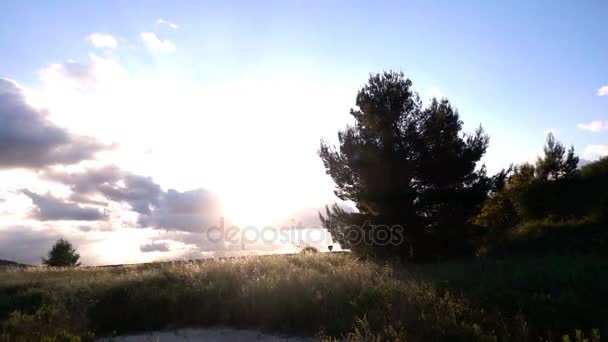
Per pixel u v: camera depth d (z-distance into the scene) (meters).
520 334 7.84
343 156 23.06
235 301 10.47
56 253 38.88
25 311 10.66
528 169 25.92
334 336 8.73
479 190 21.55
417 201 21.95
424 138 22.20
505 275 12.38
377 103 22.56
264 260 16.55
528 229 22.83
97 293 11.91
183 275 13.94
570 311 8.86
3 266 27.36
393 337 7.66
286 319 9.79
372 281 12.16
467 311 9.02
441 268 15.58
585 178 25.17
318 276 12.52
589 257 15.77
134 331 10.23
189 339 9.39
